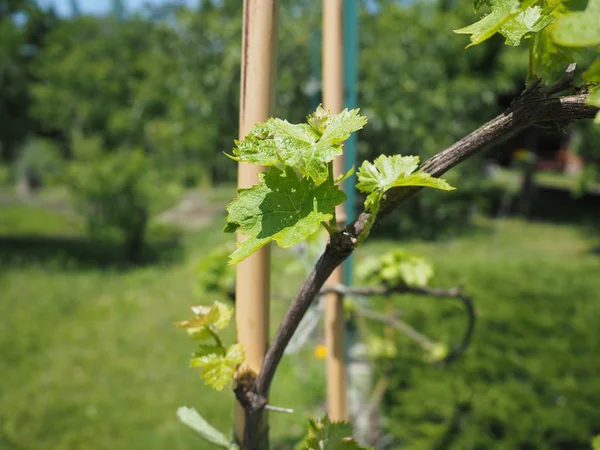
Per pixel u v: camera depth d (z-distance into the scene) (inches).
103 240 417.7
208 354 30.5
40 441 151.5
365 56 400.8
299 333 70.1
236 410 33.6
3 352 213.8
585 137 378.9
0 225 533.0
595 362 171.9
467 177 473.1
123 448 146.9
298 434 131.7
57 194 720.3
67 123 530.9
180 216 565.6
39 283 317.4
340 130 21.5
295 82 375.2
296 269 102.1
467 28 22.9
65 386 184.2
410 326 202.1
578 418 138.5
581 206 591.8
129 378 189.9
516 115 22.9
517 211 559.5
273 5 31.0
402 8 445.7
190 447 145.6
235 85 417.7
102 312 265.0
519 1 18.9
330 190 21.8
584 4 16.2
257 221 21.9
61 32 549.0
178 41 434.3
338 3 60.9
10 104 462.3
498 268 316.5
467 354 175.9
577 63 22.1
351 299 93.2
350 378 152.6
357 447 30.9
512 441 129.7
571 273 305.6
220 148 455.2
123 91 574.6
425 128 408.8
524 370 166.4
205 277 96.8
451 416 139.8
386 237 445.1
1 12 460.1
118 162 394.6
